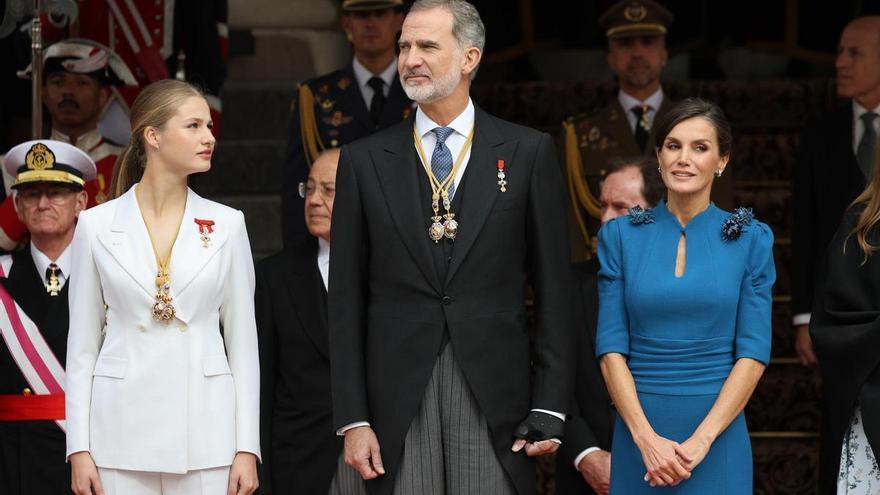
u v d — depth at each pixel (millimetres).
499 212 17297
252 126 33156
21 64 26812
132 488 17453
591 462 19469
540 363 17422
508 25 36750
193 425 17547
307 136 26641
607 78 37406
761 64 37500
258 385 18188
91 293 17781
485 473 17109
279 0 34469
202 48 28828
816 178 26828
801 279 27000
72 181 20891
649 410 17438
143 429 17406
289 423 20594
